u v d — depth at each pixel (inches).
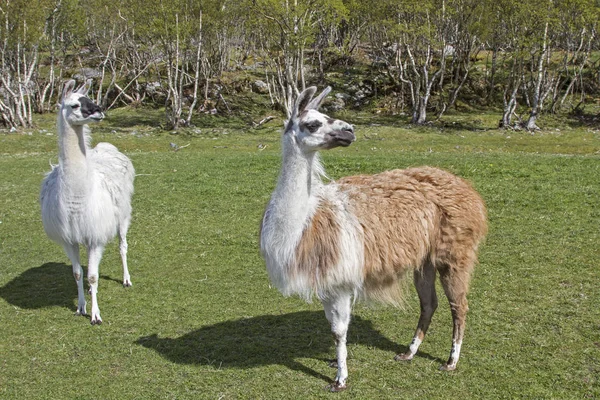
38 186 539.8
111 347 237.9
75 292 305.1
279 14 1052.5
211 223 408.5
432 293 215.6
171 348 234.7
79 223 261.4
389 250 197.3
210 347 233.6
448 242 202.2
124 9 1192.8
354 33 1469.0
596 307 247.1
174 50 1179.9
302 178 188.5
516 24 1071.0
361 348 226.5
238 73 1451.8
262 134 1057.5
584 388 190.7
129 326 258.2
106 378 213.6
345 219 194.1
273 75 1326.3
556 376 198.5
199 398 197.9
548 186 431.5
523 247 322.3
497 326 237.1
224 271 322.0
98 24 1398.9
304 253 190.7
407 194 204.2
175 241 377.1
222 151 840.3
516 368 205.2
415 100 1186.0
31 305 288.2
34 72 1275.8
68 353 234.1
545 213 375.9
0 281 325.1
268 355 224.7
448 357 215.6
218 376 211.0
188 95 1363.2
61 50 1491.1
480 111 1259.2
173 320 262.2
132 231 402.9
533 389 191.9
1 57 1139.3
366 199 201.6
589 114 1179.3
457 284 204.1
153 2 1099.9
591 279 275.7
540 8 1010.1
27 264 353.1
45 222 273.1
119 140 973.2
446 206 203.2
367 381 202.7
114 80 1326.3
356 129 1069.1
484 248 325.1
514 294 266.2
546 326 234.2
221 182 512.4
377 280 202.1
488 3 1098.7
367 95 1358.3
